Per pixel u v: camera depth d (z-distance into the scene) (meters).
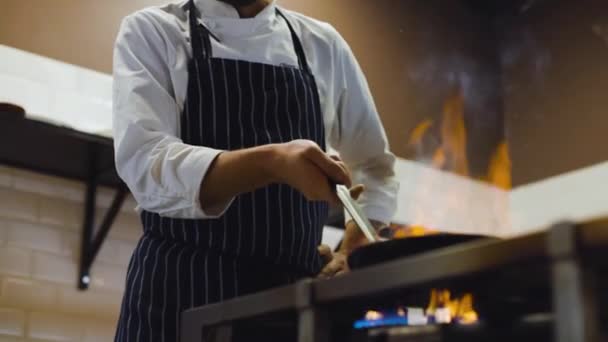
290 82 1.54
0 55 2.44
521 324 0.82
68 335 2.41
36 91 2.48
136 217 2.65
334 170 1.11
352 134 1.77
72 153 2.30
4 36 2.46
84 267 2.47
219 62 1.50
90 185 2.53
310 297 0.79
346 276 0.77
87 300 2.47
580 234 0.61
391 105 3.57
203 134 1.45
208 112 1.46
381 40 3.64
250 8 1.63
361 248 1.01
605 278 0.66
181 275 1.33
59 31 2.58
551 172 3.79
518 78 4.05
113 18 2.74
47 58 2.53
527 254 0.64
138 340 1.30
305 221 1.43
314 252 1.46
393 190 1.74
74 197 2.51
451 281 0.71
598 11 3.76
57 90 2.53
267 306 0.85
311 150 1.10
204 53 1.51
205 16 1.59
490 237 0.97
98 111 2.60
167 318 1.30
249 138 1.46
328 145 1.81
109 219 2.41
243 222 1.37
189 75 1.48
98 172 2.47
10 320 2.30
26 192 2.43
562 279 0.61
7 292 2.32
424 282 0.71
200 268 1.33
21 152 2.30
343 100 1.75
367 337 0.94
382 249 0.99
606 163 3.57
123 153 1.30
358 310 0.91
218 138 1.45
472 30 4.08
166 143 1.27
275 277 1.37
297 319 0.87
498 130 4.02
